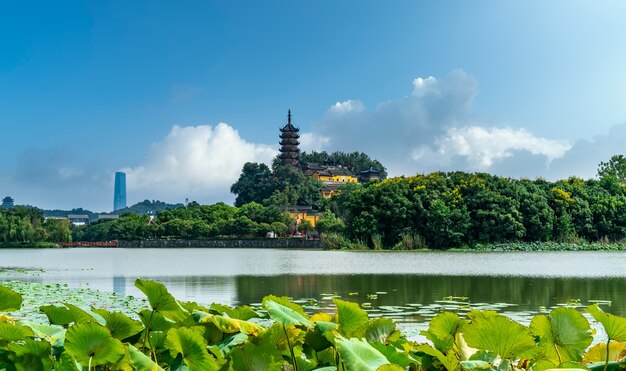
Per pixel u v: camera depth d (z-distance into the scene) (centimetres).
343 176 16062
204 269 3391
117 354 244
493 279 2445
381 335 278
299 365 253
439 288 2062
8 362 240
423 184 6825
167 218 12631
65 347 240
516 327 234
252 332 281
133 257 5872
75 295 1744
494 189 6675
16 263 4509
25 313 1194
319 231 10669
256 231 11231
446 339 284
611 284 2147
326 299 1720
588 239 6969
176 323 292
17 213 11444
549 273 2778
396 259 4462
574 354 260
